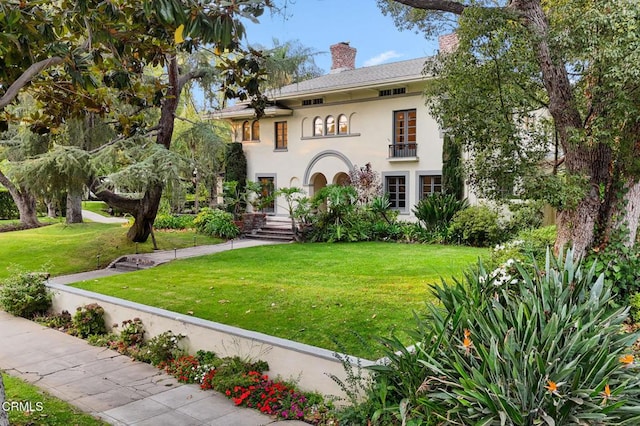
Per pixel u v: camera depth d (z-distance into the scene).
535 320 4.62
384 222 19.12
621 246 7.50
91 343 8.57
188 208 28.94
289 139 22.97
